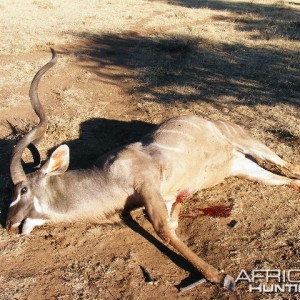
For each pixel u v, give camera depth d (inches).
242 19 344.8
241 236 124.1
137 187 123.9
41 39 281.0
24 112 192.7
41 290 109.2
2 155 161.3
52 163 125.6
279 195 140.8
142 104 197.0
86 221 128.3
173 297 107.1
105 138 172.4
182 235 126.1
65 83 220.1
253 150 146.0
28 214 123.5
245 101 199.0
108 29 310.0
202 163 138.1
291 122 179.8
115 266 115.8
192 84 216.5
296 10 386.9
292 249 119.0
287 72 230.2
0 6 376.8
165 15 356.5
